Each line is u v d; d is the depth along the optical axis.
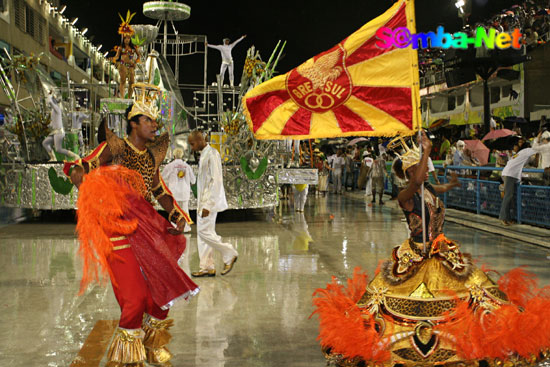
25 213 16.75
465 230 12.28
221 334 5.06
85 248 3.94
